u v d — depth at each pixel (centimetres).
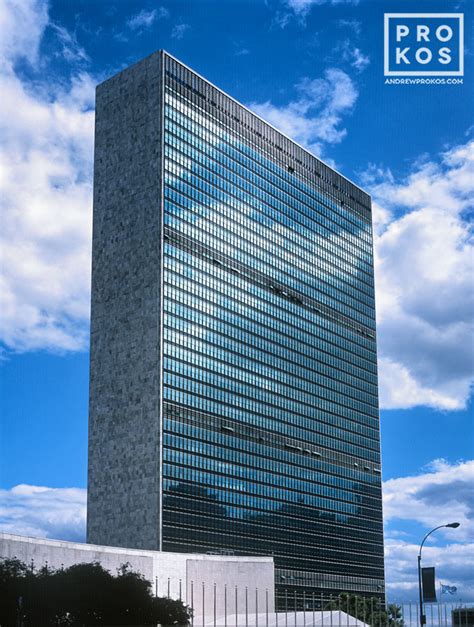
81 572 14875
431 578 10394
